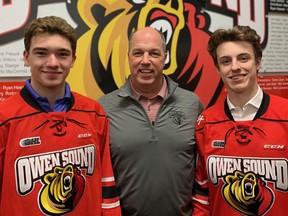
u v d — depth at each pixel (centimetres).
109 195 114
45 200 99
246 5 184
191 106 136
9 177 97
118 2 158
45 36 98
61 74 101
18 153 97
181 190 128
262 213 108
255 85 114
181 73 171
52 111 105
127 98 133
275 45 191
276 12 191
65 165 102
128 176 127
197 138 125
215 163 116
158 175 126
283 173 107
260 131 110
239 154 111
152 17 165
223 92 181
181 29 171
